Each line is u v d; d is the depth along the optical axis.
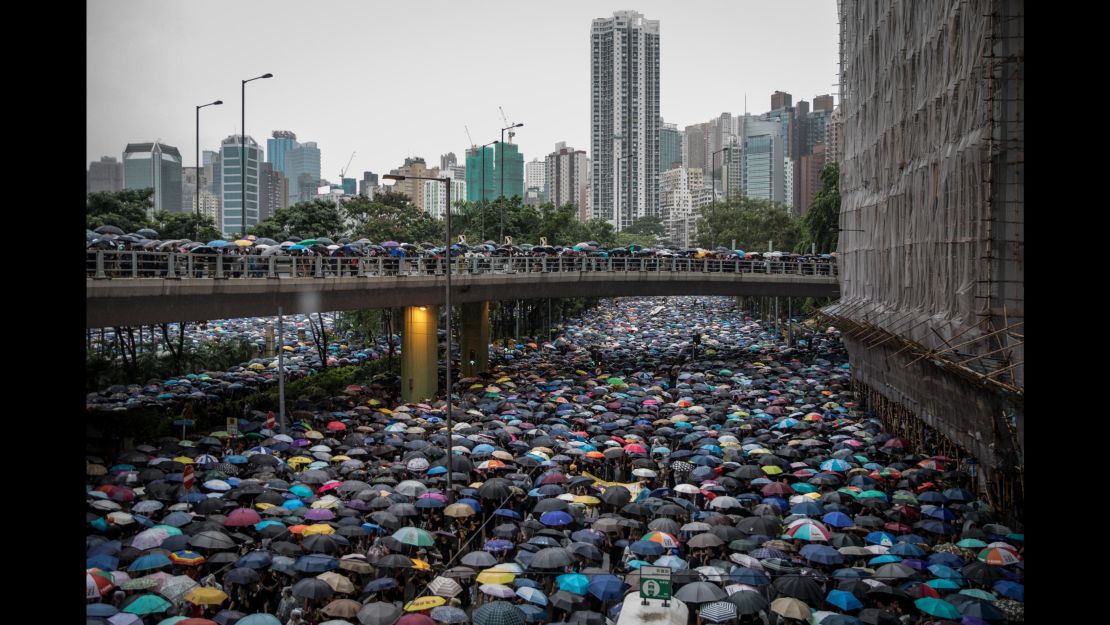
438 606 22.33
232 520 28.56
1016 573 25.11
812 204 133.50
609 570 27.77
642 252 96.25
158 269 46.34
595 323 140.88
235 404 54.72
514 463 40.62
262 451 39.41
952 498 33.56
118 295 41.22
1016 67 36.03
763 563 25.69
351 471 37.81
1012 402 29.42
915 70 50.47
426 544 27.28
